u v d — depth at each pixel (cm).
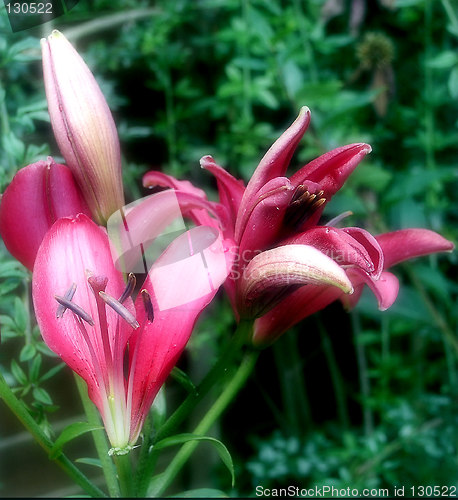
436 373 75
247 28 69
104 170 26
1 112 36
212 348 72
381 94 71
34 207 26
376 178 58
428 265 71
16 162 39
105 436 28
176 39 82
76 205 26
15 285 35
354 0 72
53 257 24
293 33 75
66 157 26
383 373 72
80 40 71
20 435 66
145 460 26
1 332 33
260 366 87
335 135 68
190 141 83
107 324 24
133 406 24
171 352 24
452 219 82
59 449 25
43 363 54
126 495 26
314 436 66
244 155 74
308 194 24
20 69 51
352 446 62
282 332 27
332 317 89
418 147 78
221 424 85
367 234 24
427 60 70
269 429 87
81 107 26
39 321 24
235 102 78
